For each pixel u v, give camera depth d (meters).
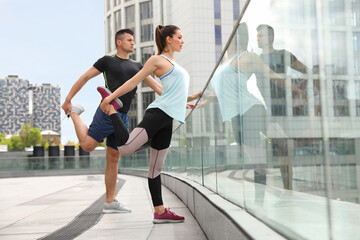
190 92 36.38
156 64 3.27
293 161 1.23
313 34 1.01
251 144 1.84
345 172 0.96
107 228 3.34
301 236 1.18
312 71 1.03
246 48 1.92
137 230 3.18
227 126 2.51
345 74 0.97
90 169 21.55
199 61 36.38
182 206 4.70
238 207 2.16
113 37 43.44
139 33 40.69
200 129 3.96
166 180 8.40
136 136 3.23
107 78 4.23
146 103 38.56
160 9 39.84
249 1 1.81
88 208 4.94
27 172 20.45
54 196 7.09
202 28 36.47
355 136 0.97
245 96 1.96
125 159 20.23
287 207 1.31
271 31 1.44
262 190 1.66
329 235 0.95
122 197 6.36
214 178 3.09
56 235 3.09
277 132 1.41
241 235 1.59
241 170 2.11
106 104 3.25
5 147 64.06
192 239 2.72
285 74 1.28
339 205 0.96
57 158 21.16
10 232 3.31
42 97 184.88
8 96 179.88
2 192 8.54
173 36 3.41
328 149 0.96
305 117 1.10
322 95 0.97
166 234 2.95
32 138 105.75
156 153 3.49
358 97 0.98
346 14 0.97
